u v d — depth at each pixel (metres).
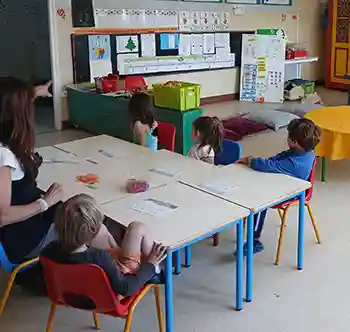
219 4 8.35
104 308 1.96
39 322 2.57
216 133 3.39
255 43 8.45
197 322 2.54
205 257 3.21
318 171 4.88
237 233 2.51
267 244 3.36
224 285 2.88
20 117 2.26
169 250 2.09
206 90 8.46
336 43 9.68
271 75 8.41
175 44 7.89
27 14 7.96
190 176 2.87
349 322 2.54
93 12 6.93
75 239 1.86
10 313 2.65
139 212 2.37
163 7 7.64
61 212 1.89
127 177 2.84
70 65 6.90
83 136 6.52
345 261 3.14
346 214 3.85
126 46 7.35
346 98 8.99
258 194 2.61
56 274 1.92
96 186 2.70
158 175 2.88
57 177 2.84
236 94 8.88
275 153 5.54
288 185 2.75
